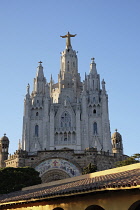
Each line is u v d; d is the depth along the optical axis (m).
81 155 66.25
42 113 124.50
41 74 134.00
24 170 64.25
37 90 129.50
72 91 132.75
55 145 118.00
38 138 120.19
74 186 21.88
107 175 25.75
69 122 122.56
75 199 20.03
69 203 20.50
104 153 69.25
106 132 118.38
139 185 14.80
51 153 67.44
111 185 16.27
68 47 148.75
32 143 119.12
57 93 137.62
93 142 117.69
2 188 61.53
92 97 125.69
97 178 24.97
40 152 67.75
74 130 119.75
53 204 21.98
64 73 142.12
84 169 62.34
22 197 24.23
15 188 60.94
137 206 17.45
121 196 16.86
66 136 119.69
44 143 117.75
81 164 65.56
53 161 66.50
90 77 130.88
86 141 117.50
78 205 19.69
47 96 125.81
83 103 123.56
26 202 23.56
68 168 65.44
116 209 17.02
